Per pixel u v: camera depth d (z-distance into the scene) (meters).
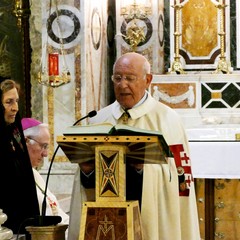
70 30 13.02
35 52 13.10
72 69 12.99
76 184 5.71
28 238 5.55
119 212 4.90
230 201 12.03
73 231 5.71
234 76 14.46
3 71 13.12
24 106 13.13
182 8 15.45
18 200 5.82
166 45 15.52
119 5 15.19
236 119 14.39
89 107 13.27
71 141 4.88
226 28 15.40
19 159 5.91
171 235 5.84
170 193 5.86
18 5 13.00
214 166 11.09
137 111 6.07
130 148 5.05
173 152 6.06
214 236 12.08
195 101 14.44
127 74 5.89
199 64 15.38
